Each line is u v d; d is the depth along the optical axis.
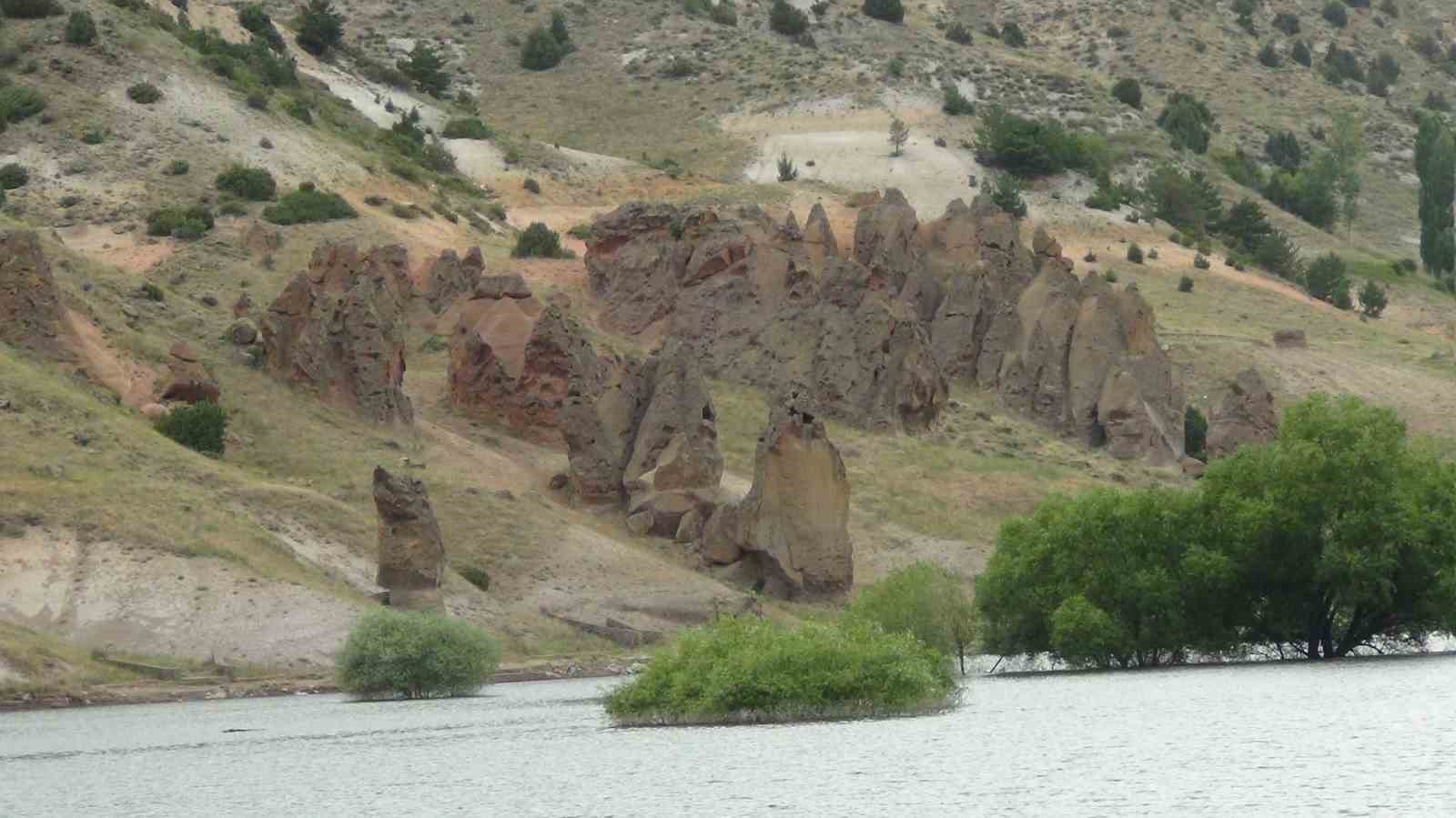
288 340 157.50
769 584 143.75
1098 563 115.69
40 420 130.00
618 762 70.44
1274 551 113.62
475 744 79.25
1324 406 115.38
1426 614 110.12
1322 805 53.62
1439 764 60.31
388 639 107.31
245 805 64.50
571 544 139.88
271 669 111.75
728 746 73.62
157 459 131.50
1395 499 109.88
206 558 119.75
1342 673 98.88
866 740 73.69
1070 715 80.81
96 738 87.62
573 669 120.56
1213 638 114.56
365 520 134.88
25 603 112.94
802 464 145.38
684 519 148.50
